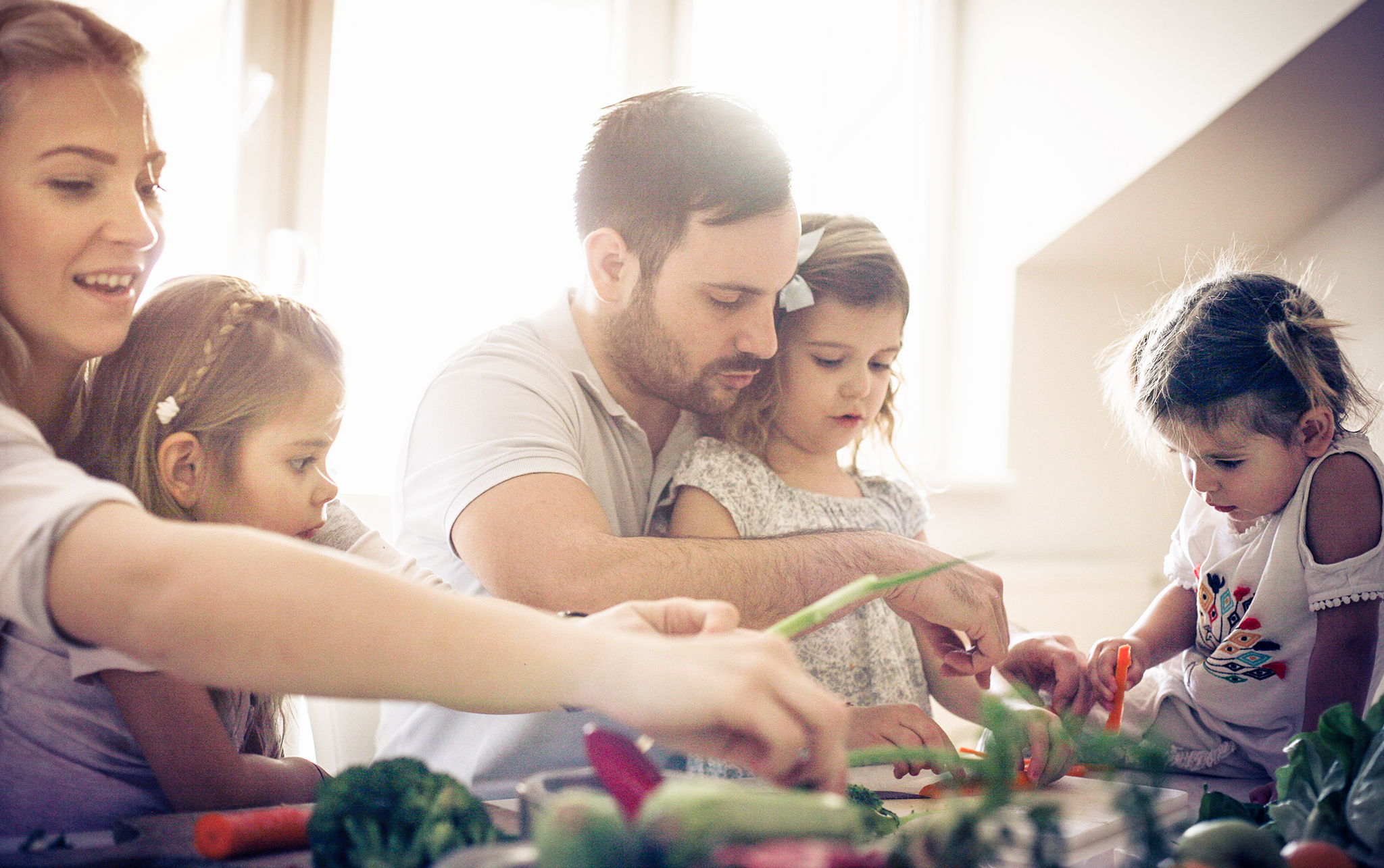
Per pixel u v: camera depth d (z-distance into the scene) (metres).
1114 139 1.77
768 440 1.06
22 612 0.40
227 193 1.34
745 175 0.87
